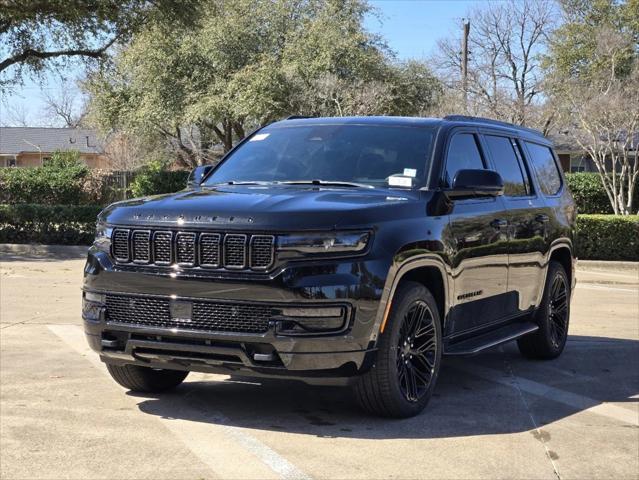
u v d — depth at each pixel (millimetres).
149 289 4883
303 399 5773
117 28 22875
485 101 32688
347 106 32625
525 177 7270
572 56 37938
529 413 5543
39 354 7117
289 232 4641
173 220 4863
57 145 63750
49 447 4609
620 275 16000
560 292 7707
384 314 4832
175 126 35750
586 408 5734
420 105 37406
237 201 4973
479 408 5641
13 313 9398
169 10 22438
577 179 27906
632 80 25469
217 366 4785
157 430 4953
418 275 5391
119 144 46625
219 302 4699
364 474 4215
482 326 6258
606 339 8711
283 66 33219
